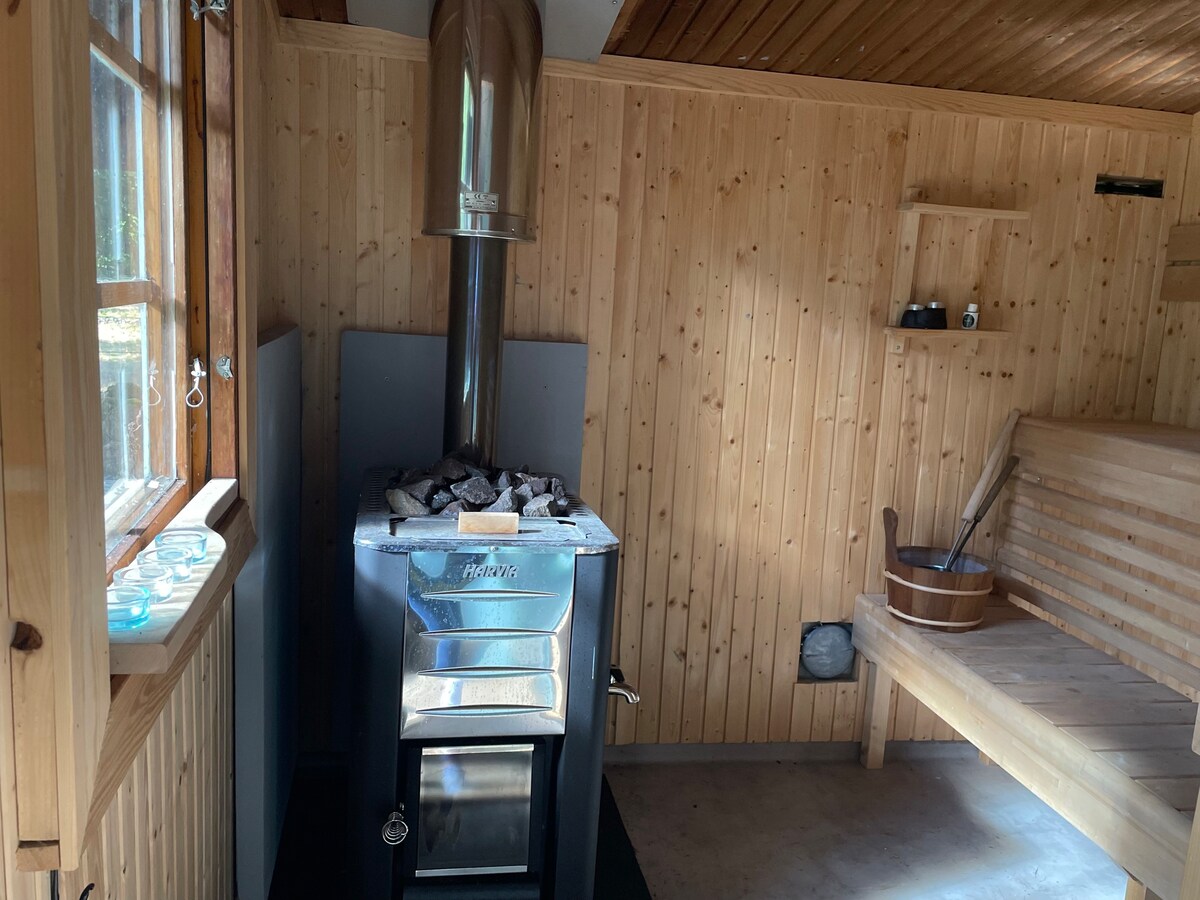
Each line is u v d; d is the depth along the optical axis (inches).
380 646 79.4
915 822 118.7
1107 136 126.7
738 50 113.3
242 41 70.4
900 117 121.5
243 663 86.4
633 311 119.2
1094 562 117.5
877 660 125.4
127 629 43.5
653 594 125.6
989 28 108.3
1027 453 128.0
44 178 32.5
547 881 86.6
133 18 57.4
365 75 109.3
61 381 33.5
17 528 33.7
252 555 84.4
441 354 114.1
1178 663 105.8
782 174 119.8
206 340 72.3
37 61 32.0
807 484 126.8
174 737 62.4
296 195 110.1
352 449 114.5
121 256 55.2
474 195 90.2
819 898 102.9
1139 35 109.3
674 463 123.2
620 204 116.9
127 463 56.5
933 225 124.5
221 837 81.0
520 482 95.6
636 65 114.6
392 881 83.9
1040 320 128.9
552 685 81.9
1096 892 106.0
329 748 121.0
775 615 129.2
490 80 88.8
